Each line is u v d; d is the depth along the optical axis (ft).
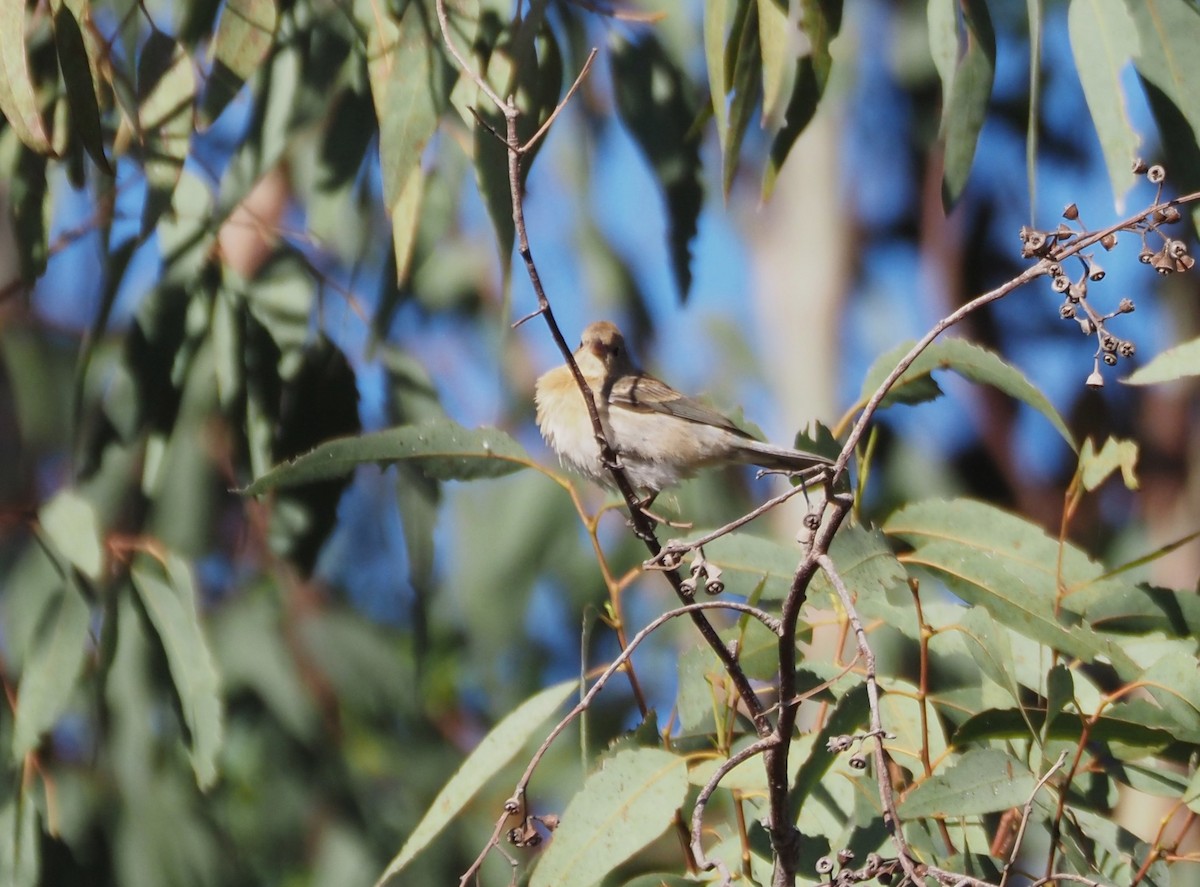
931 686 38.58
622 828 24.06
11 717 34.60
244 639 42.60
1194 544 49.70
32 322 44.24
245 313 36.37
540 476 47.98
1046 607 26.43
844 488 26.43
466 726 47.19
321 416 36.27
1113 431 52.11
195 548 37.52
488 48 31.24
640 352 49.32
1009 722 25.32
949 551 27.40
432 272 48.44
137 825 37.06
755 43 29.68
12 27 27.91
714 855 25.58
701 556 22.45
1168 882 24.86
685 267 36.65
